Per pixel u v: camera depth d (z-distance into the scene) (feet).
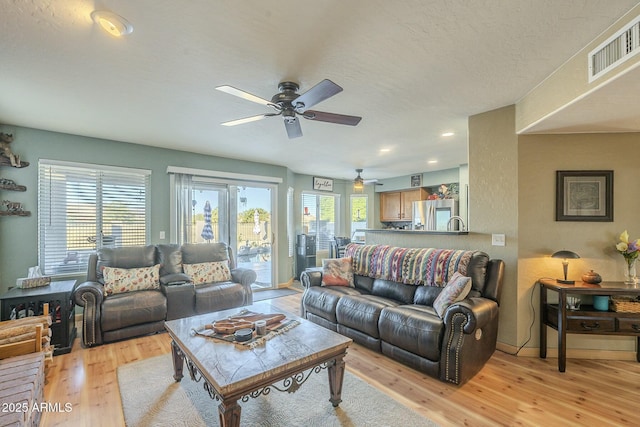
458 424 5.97
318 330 7.15
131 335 10.23
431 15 5.22
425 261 10.39
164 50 6.25
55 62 6.70
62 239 12.10
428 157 16.79
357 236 24.53
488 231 9.85
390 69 7.12
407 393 7.08
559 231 9.11
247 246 17.98
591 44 6.07
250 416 6.21
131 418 6.14
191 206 15.34
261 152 15.64
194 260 13.38
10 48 6.12
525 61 6.80
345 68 7.06
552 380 7.67
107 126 11.23
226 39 5.89
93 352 9.34
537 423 6.00
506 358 8.93
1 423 4.25
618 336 8.78
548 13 5.18
